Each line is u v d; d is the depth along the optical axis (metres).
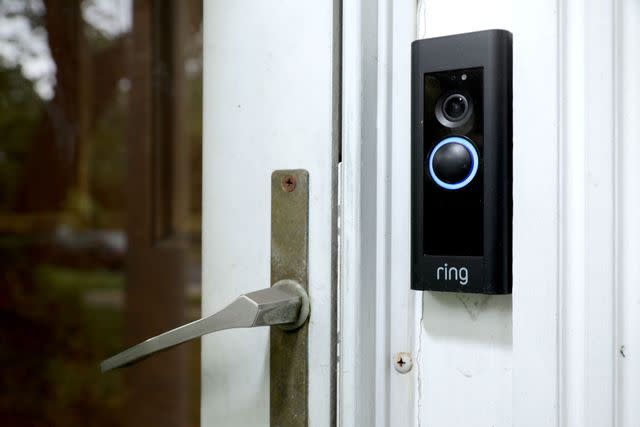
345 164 0.45
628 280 0.38
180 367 1.63
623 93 0.38
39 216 2.75
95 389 2.30
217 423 0.51
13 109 2.25
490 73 0.40
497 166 0.40
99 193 2.72
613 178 0.38
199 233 1.65
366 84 0.45
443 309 0.44
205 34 0.53
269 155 0.49
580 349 0.39
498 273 0.40
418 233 0.42
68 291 2.80
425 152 0.42
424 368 0.45
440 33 0.45
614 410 0.38
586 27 0.39
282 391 0.47
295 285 0.46
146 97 1.66
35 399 2.40
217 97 0.52
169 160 1.68
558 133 0.39
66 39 1.85
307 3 0.47
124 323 1.79
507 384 0.42
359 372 0.44
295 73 0.48
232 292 0.50
